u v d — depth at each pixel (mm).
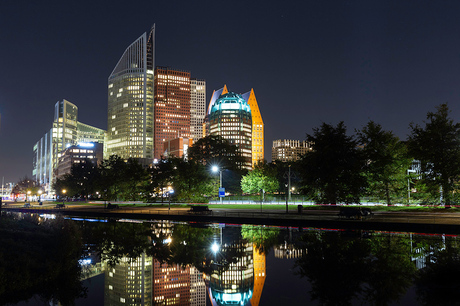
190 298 19953
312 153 71500
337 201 67188
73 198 179375
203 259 29516
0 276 19203
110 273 25875
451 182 61562
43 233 33438
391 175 69812
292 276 23203
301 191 74312
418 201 74188
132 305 18859
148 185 110625
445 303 16594
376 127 71625
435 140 62469
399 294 18391
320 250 31000
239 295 19828
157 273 25641
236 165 161500
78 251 32125
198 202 110438
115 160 134000
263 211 69938
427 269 23375
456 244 32344
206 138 168375
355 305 16953
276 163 164000
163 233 45438
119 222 61656
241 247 34000
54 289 21078
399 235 39188
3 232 29938
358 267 24438
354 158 67312
